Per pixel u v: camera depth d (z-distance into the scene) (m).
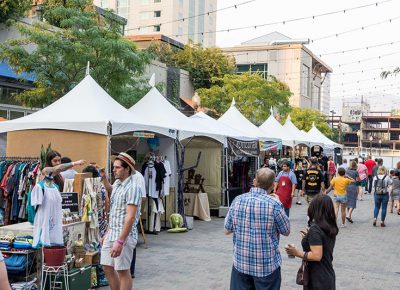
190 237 11.98
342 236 12.92
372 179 27.42
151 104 14.27
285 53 54.12
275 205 4.76
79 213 7.45
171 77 31.86
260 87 32.19
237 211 4.86
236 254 4.86
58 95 16.31
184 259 9.50
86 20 16.33
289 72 54.09
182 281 7.88
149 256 9.72
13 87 18.81
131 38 37.50
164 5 85.19
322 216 4.92
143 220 12.57
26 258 6.23
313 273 4.87
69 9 16.52
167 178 12.38
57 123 10.10
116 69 16.50
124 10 86.94
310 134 31.20
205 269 8.73
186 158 16.42
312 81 61.09
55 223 6.37
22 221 9.22
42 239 6.12
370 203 21.86
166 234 12.38
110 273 5.89
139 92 18.22
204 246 10.85
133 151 13.24
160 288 7.43
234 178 17.58
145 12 86.00
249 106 31.77
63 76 16.27
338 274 8.74
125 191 5.72
